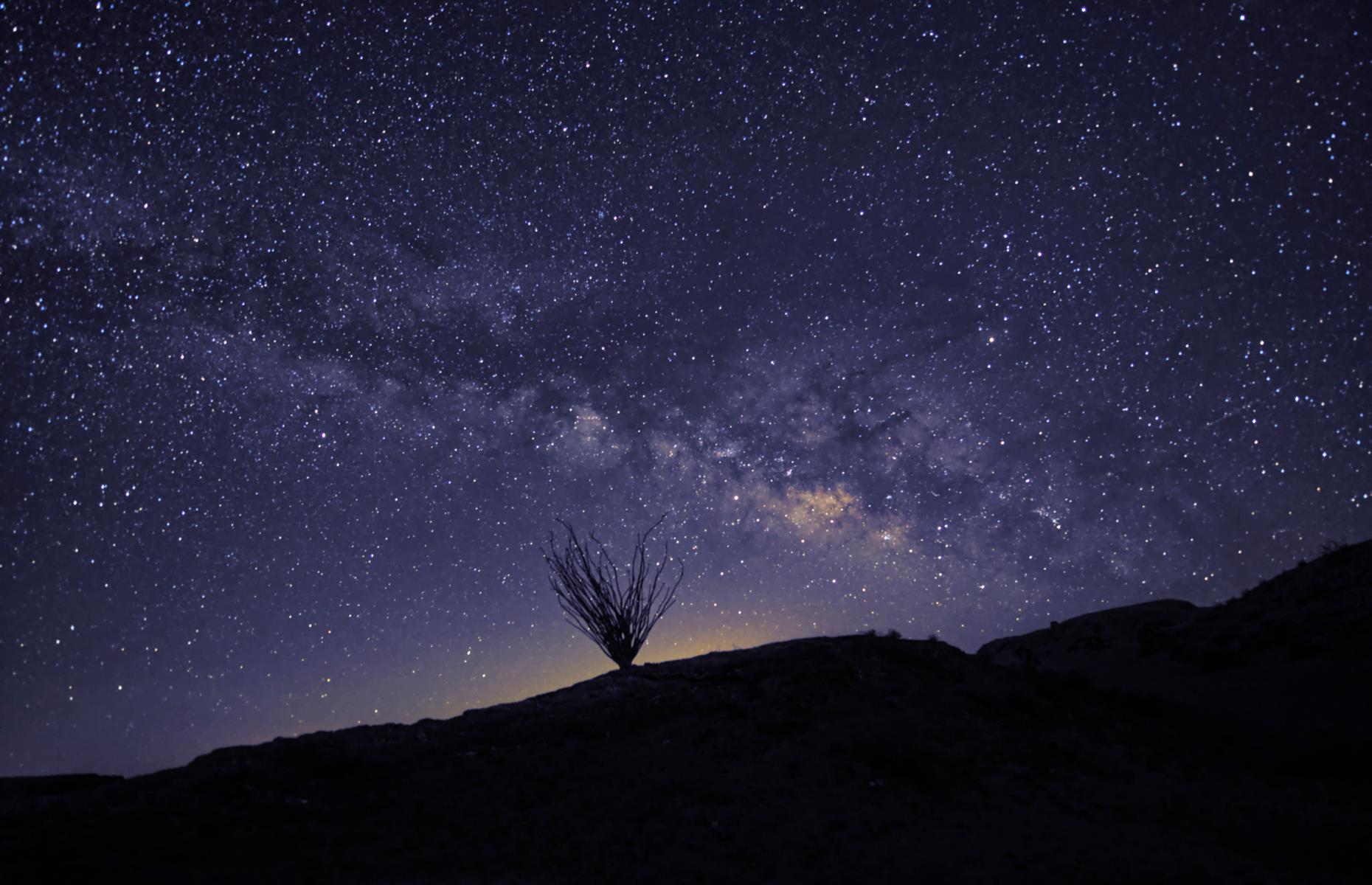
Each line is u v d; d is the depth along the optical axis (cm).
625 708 454
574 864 269
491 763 373
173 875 256
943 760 376
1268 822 325
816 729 412
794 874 263
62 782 379
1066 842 297
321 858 271
